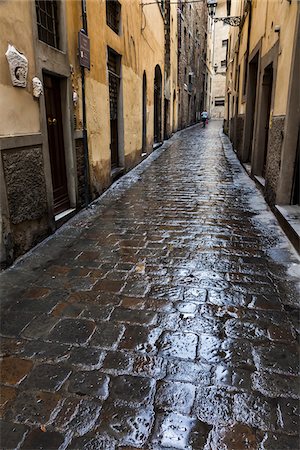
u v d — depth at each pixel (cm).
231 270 363
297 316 282
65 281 342
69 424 188
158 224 517
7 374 224
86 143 595
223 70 4988
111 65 809
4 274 355
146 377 220
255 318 280
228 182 820
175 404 199
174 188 760
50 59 450
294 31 455
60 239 454
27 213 404
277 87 553
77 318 282
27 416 194
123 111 885
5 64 352
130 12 914
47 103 476
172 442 178
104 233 479
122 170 895
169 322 275
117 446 176
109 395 206
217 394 206
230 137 1820
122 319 280
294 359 235
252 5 905
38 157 425
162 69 1603
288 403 200
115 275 354
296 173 507
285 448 174
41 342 254
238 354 239
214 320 277
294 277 347
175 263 382
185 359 235
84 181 600
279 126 526
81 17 555
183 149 1513
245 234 470
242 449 174
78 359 236
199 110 3894
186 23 2589
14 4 363
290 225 434
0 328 270
